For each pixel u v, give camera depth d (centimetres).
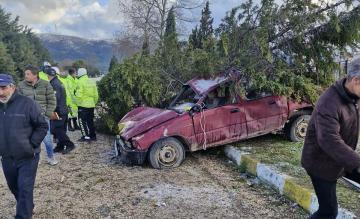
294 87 793
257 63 805
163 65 1029
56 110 857
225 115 757
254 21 846
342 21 802
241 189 607
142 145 721
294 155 710
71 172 726
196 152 827
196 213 521
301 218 489
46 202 575
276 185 588
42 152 889
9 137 444
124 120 847
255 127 777
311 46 834
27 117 448
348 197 498
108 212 534
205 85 814
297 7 818
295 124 811
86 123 999
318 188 343
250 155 716
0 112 447
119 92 1012
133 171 720
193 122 741
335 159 305
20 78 4922
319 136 310
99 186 640
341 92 309
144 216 517
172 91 1008
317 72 849
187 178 671
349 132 318
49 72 854
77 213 533
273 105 788
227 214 514
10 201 586
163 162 732
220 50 870
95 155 860
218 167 734
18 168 455
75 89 998
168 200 569
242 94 777
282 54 846
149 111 845
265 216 502
